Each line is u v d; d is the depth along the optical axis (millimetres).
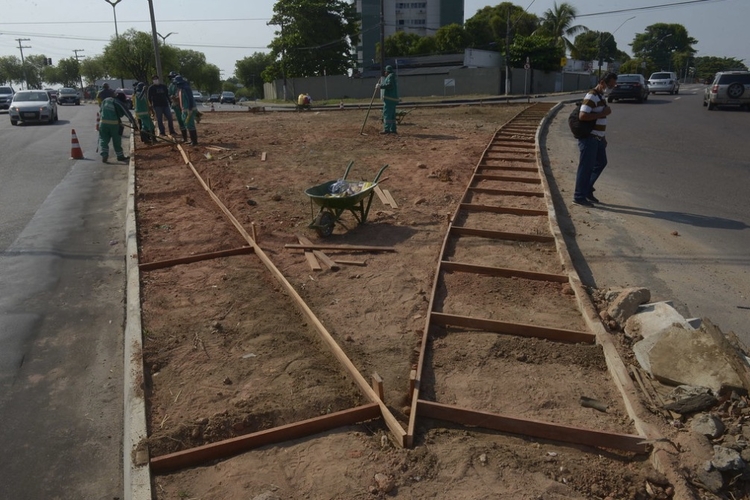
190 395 3869
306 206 8664
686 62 116000
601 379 4098
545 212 8016
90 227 8281
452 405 3703
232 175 10914
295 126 20047
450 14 91062
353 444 3377
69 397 4234
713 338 3941
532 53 57688
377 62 70062
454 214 7773
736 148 13953
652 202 9039
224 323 4887
